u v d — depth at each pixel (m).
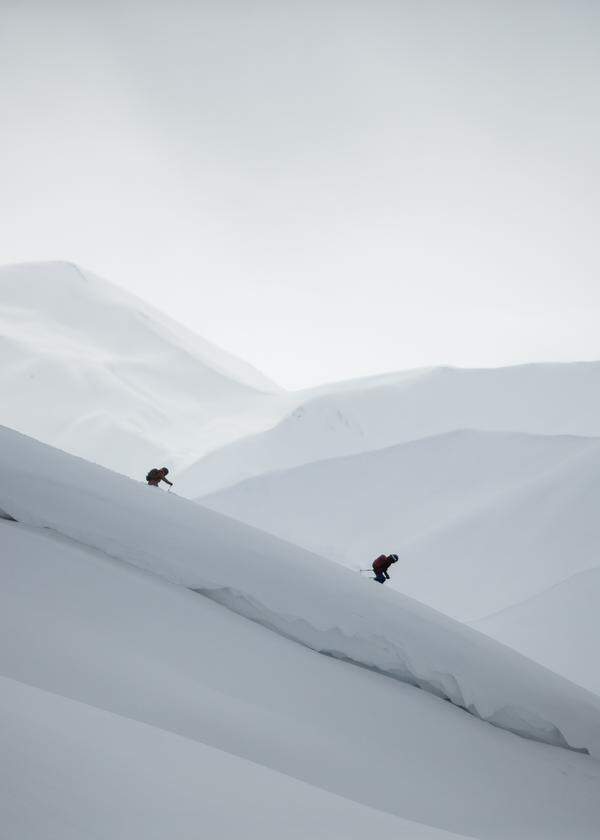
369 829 13.52
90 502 36.88
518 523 127.94
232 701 27.00
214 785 12.89
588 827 30.00
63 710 14.34
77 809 9.26
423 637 37.50
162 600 33.31
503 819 27.22
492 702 36.38
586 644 86.38
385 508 145.25
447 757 31.16
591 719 38.22
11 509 35.78
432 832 14.73
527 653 85.38
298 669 32.78
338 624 36.34
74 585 31.62
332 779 24.19
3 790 9.02
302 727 27.56
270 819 11.96
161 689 24.91
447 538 128.75
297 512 147.12
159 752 13.88
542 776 32.97
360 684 34.12
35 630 25.78
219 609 35.16
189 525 38.06
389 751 29.25
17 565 31.67
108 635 28.47
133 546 35.91
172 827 9.88
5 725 11.55
